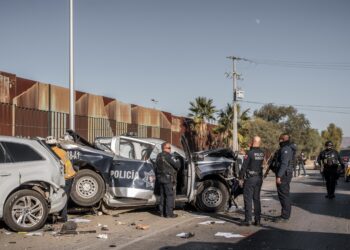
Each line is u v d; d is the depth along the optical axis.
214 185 12.70
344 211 12.69
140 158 12.82
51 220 10.84
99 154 11.63
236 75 43.69
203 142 39.78
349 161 26.33
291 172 10.87
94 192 11.49
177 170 11.77
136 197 11.64
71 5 17.05
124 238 8.98
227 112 48.50
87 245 8.33
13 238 8.90
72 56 17.02
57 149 10.62
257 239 8.91
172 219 11.40
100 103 21.84
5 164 9.41
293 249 8.06
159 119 30.00
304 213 12.31
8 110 15.36
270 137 69.75
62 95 18.45
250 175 10.43
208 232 9.64
